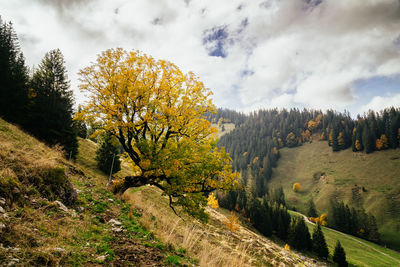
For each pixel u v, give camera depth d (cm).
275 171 19138
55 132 2759
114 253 481
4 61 2847
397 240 9075
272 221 8331
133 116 1264
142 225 820
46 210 570
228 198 8656
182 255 652
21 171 644
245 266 723
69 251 407
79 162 2956
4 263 296
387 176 13562
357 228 9769
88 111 1216
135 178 1321
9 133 1375
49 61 3378
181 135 1375
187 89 1355
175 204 1184
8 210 476
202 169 1111
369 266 6412
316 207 13138
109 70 1255
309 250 7006
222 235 2248
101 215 775
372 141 16838
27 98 2925
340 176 15500
